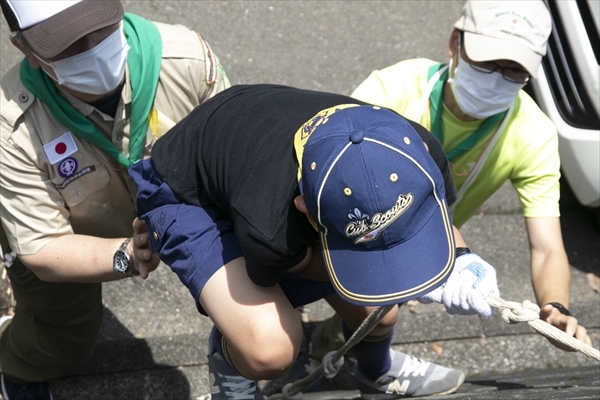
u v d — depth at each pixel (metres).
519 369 6.63
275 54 7.71
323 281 3.98
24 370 5.63
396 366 5.48
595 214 7.52
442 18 8.26
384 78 4.78
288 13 7.96
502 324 6.67
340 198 2.74
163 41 4.17
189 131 3.60
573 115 7.07
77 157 4.15
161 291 6.42
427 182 2.79
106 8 3.76
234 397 4.17
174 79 4.17
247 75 7.54
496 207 7.34
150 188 3.72
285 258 3.07
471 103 4.51
